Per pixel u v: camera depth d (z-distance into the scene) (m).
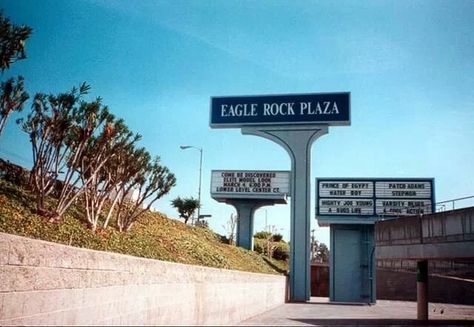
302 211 37.88
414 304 39.69
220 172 42.75
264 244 54.66
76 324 9.16
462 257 17.48
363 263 39.16
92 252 9.80
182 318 12.28
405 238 21.17
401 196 38.56
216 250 28.89
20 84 13.10
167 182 19.42
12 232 11.65
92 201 16.11
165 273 12.39
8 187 14.91
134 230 20.52
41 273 8.60
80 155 14.95
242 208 43.06
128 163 17.23
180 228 30.05
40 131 14.28
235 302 17.22
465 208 17.52
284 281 31.98
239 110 40.28
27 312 8.27
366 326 18.50
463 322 21.34
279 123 39.53
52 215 14.28
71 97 14.30
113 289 9.92
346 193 39.44
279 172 41.75
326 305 32.31
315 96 39.59
